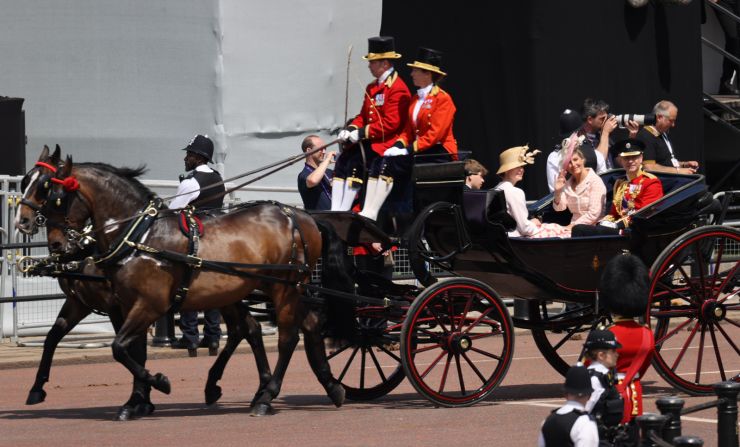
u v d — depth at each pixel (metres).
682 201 43.59
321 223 43.28
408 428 37.62
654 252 44.50
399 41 72.38
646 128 59.59
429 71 44.91
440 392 41.78
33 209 39.72
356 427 37.97
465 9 69.88
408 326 41.06
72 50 74.06
